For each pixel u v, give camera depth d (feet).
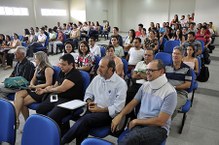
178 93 7.81
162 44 17.84
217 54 20.86
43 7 37.14
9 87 8.28
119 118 5.91
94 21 44.93
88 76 7.90
